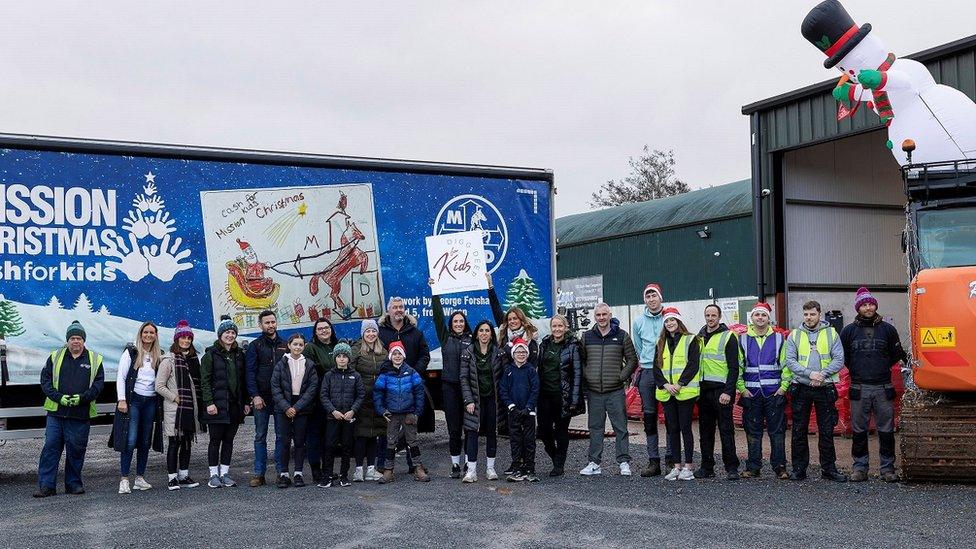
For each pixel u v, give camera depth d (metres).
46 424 11.03
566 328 11.49
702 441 11.12
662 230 31.47
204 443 16.38
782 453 10.94
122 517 9.05
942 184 11.33
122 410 10.55
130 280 11.84
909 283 11.24
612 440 15.22
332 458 10.88
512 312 11.70
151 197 11.96
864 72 14.46
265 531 8.23
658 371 11.03
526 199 14.20
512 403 10.99
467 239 12.44
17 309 11.31
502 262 13.97
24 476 12.44
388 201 13.31
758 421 10.98
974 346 10.06
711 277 29.47
